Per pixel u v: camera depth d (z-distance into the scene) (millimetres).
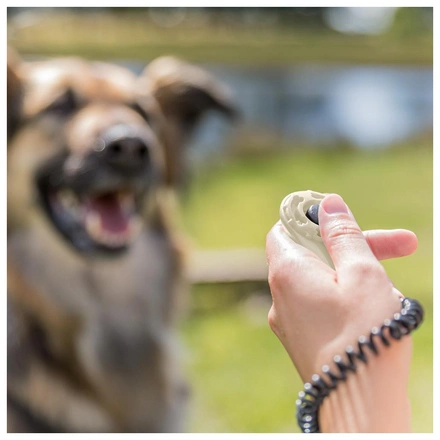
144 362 1434
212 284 2482
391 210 3650
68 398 1308
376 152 5168
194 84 1732
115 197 1431
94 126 1384
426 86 6770
